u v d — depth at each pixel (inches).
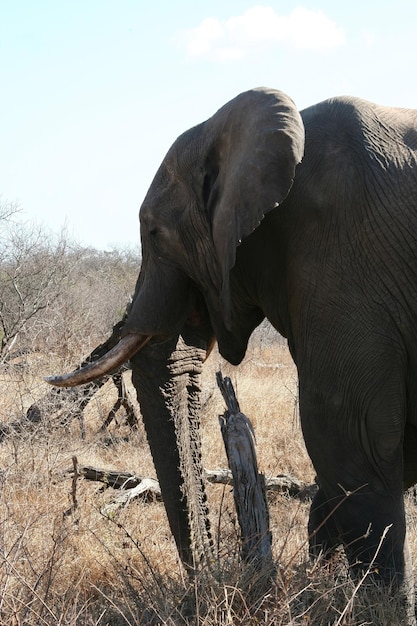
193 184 300.2
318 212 274.7
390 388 273.6
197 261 309.1
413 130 282.4
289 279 282.8
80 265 1401.3
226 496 449.1
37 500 397.7
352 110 284.0
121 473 447.8
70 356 636.1
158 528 400.5
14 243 936.3
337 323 273.4
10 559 297.7
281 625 251.0
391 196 271.6
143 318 318.0
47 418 490.6
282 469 534.9
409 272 271.3
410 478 320.8
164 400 330.6
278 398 704.4
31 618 261.1
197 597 260.1
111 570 338.0
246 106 275.0
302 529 383.6
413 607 281.9
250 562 280.8
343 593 273.0
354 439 276.8
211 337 339.9
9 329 781.3
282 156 258.5
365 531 278.8
